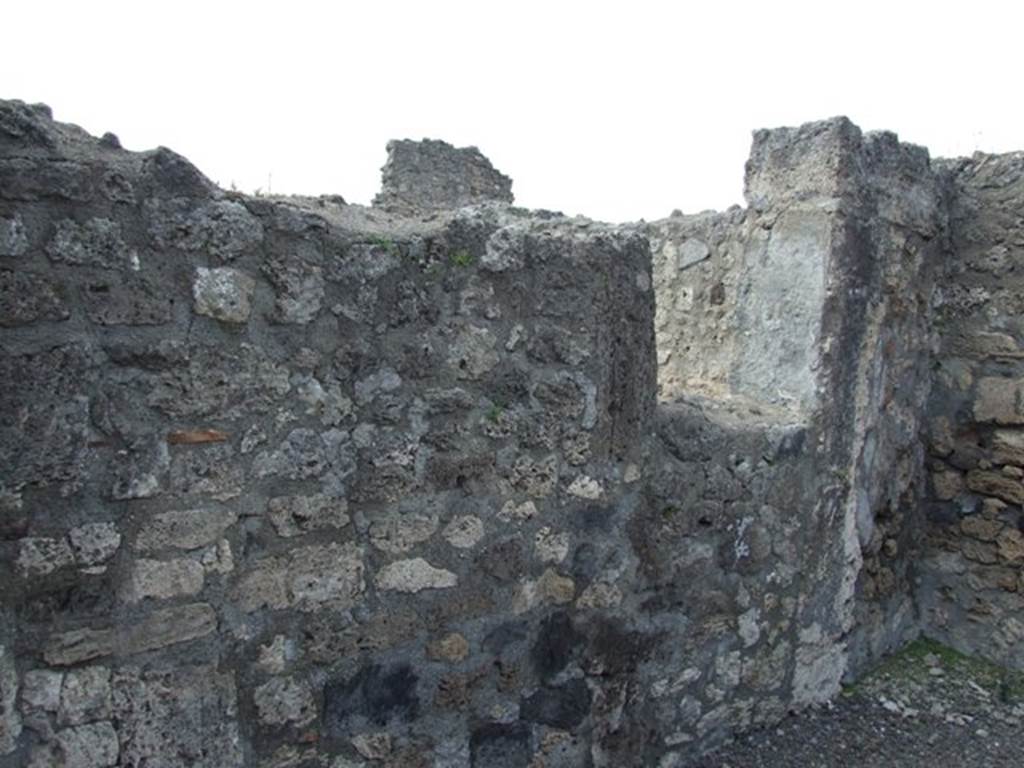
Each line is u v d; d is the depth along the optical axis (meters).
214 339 1.79
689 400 3.13
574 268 2.35
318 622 1.99
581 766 2.56
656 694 2.74
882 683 3.49
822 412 3.15
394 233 2.09
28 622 1.61
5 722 1.60
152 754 1.77
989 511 3.70
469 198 9.21
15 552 1.59
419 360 2.10
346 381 1.99
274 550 1.91
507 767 2.39
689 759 2.87
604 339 2.44
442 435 2.16
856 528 3.36
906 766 2.91
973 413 3.72
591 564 2.51
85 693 1.68
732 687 2.97
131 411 1.70
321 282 1.93
